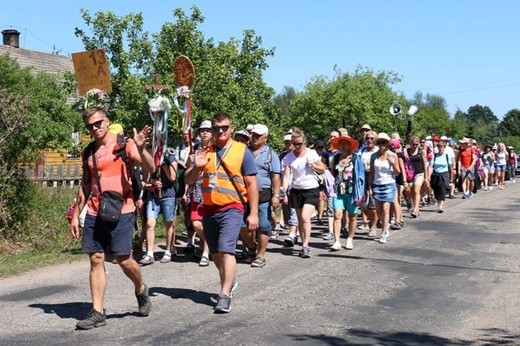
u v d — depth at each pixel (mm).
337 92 31766
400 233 12898
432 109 57812
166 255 9648
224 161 6875
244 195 6953
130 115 15094
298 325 6430
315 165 10039
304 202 10133
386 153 11617
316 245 11430
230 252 6871
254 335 6086
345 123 32188
